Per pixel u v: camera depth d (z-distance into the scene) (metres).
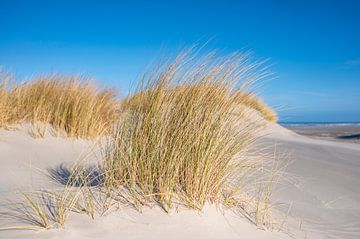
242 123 2.79
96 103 6.14
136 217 2.08
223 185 2.56
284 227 2.43
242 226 2.28
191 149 2.42
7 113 5.12
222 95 2.62
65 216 1.95
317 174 4.30
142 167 2.40
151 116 2.60
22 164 3.92
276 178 3.66
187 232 2.04
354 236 2.47
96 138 5.25
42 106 5.69
